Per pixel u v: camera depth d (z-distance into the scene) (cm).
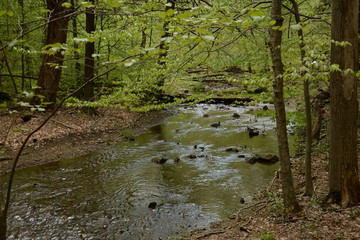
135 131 1719
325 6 1015
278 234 586
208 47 605
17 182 970
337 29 574
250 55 876
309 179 732
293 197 652
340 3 563
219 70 871
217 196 873
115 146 1412
